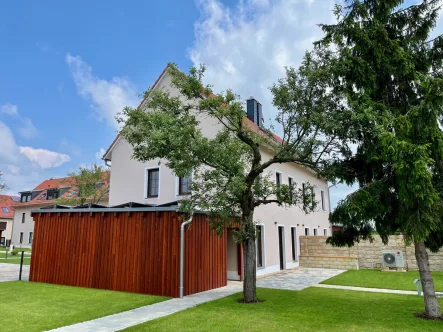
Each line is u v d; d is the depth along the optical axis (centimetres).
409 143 639
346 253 1766
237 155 843
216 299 930
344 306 835
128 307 836
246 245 920
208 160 822
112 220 1146
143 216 1083
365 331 626
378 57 777
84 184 2525
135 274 1056
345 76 831
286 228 1753
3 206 4562
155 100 902
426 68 805
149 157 819
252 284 902
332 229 2573
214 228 910
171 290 978
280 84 888
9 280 1313
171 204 1073
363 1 822
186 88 884
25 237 3844
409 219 668
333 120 775
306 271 1633
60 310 806
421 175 621
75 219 1237
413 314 754
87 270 1161
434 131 659
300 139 870
